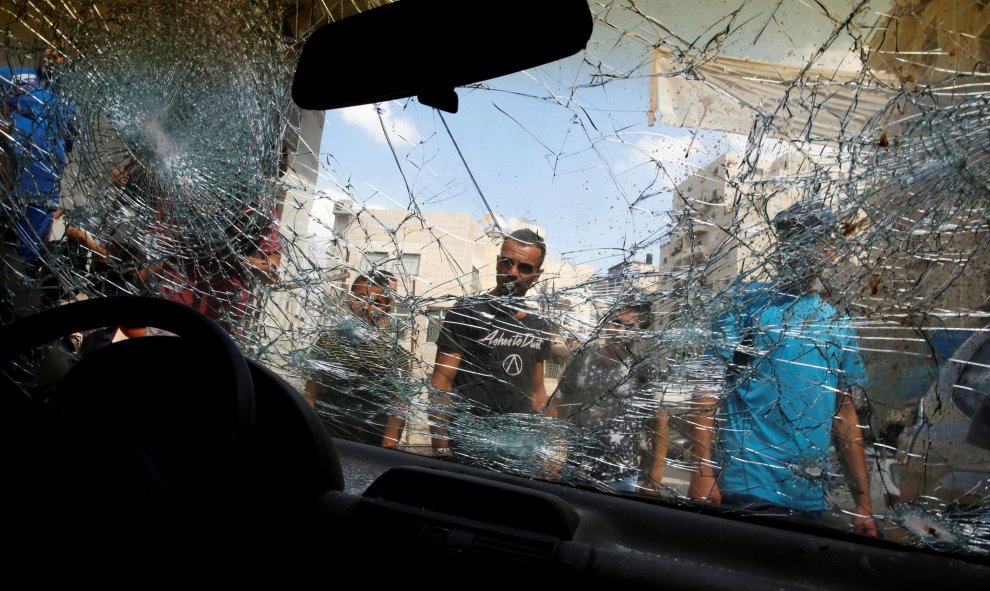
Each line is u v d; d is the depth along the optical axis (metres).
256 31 1.62
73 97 1.76
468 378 1.51
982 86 1.22
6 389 0.99
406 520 0.96
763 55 1.33
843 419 1.27
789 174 1.38
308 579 0.95
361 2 1.45
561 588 0.88
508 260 1.49
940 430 1.18
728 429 1.34
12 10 1.76
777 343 1.36
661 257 1.43
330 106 1.18
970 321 1.21
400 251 1.56
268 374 1.05
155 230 1.78
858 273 1.35
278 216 1.67
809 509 1.20
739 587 0.86
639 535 1.02
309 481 1.00
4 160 1.75
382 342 1.59
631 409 1.42
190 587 0.83
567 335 1.49
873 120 1.31
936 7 1.23
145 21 1.71
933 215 1.30
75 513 0.76
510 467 1.41
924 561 0.94
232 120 1.68
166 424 0.96
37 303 1.79
